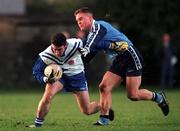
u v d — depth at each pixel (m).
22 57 88.00
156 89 78.75
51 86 31.48
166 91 73.88
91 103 33.25
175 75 85.50
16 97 63.38
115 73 33.16
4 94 70.56
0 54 87.69
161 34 86.12
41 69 31.23
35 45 88.88
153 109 45.78
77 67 32.25
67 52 31.48
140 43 86.75
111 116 34.25
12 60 87.69
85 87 32.84
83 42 31.89
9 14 100.31
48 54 31.19
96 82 86.06
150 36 86.00
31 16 96.00
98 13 86.12
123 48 32.41
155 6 86.06
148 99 34.47
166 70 78.19
